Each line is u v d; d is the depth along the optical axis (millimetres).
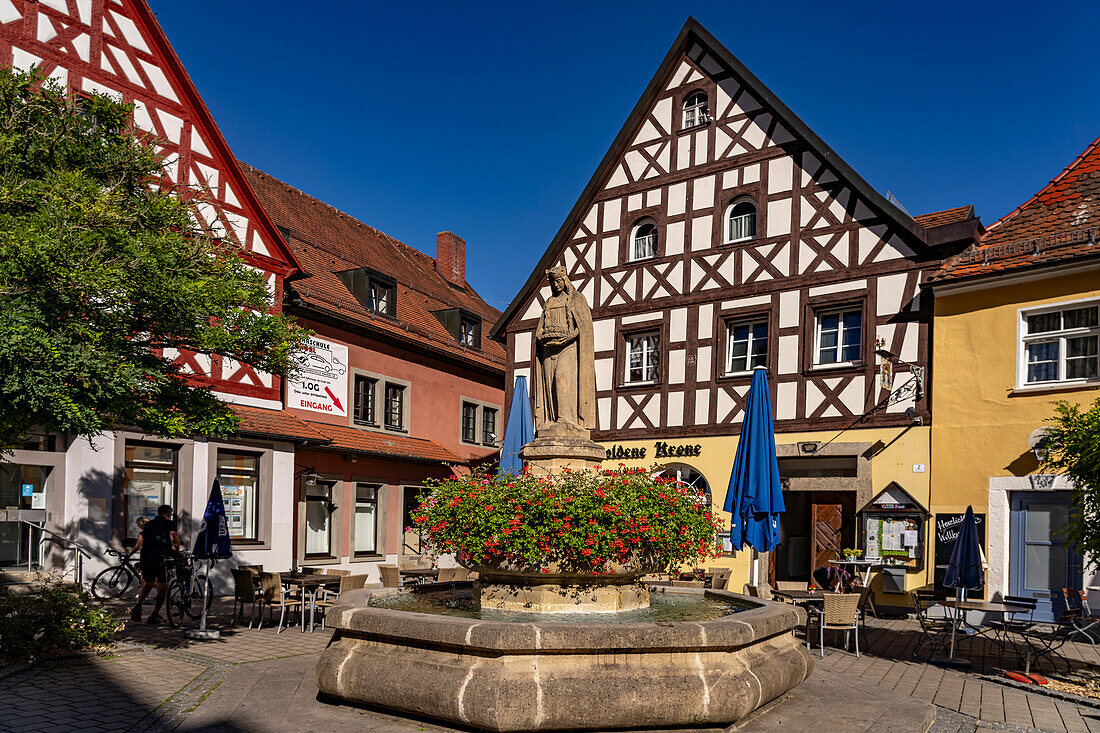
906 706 6539
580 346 8273
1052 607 11812
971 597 12570
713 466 15664
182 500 14219
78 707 5949
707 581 12547
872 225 14398
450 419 22859
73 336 6570
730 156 16234
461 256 28719
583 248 18031
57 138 7812
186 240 8219
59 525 12602
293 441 16391
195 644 8852
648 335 17062
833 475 15102
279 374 8953
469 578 12109
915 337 13758
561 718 5234
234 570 10336
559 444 7930
